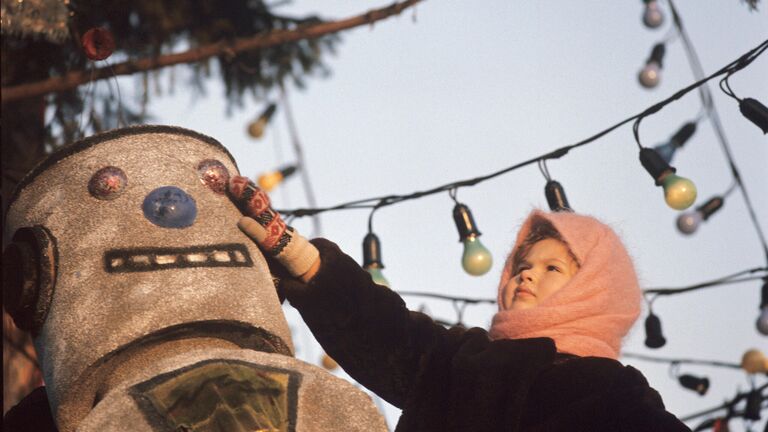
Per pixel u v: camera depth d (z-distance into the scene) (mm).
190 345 6551
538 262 7246
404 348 6934
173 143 6965
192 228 6723
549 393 6633
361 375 7016
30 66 13875
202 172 6906
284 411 6289
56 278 6625
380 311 6953
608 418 6500
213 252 6695
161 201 6703
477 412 6613
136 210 6715
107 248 6613
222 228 6793
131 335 6422
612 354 6988
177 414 6137
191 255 6645
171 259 6613
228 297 6602
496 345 6832
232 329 6605
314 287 6914
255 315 6633
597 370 6695
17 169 13305
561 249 7238
